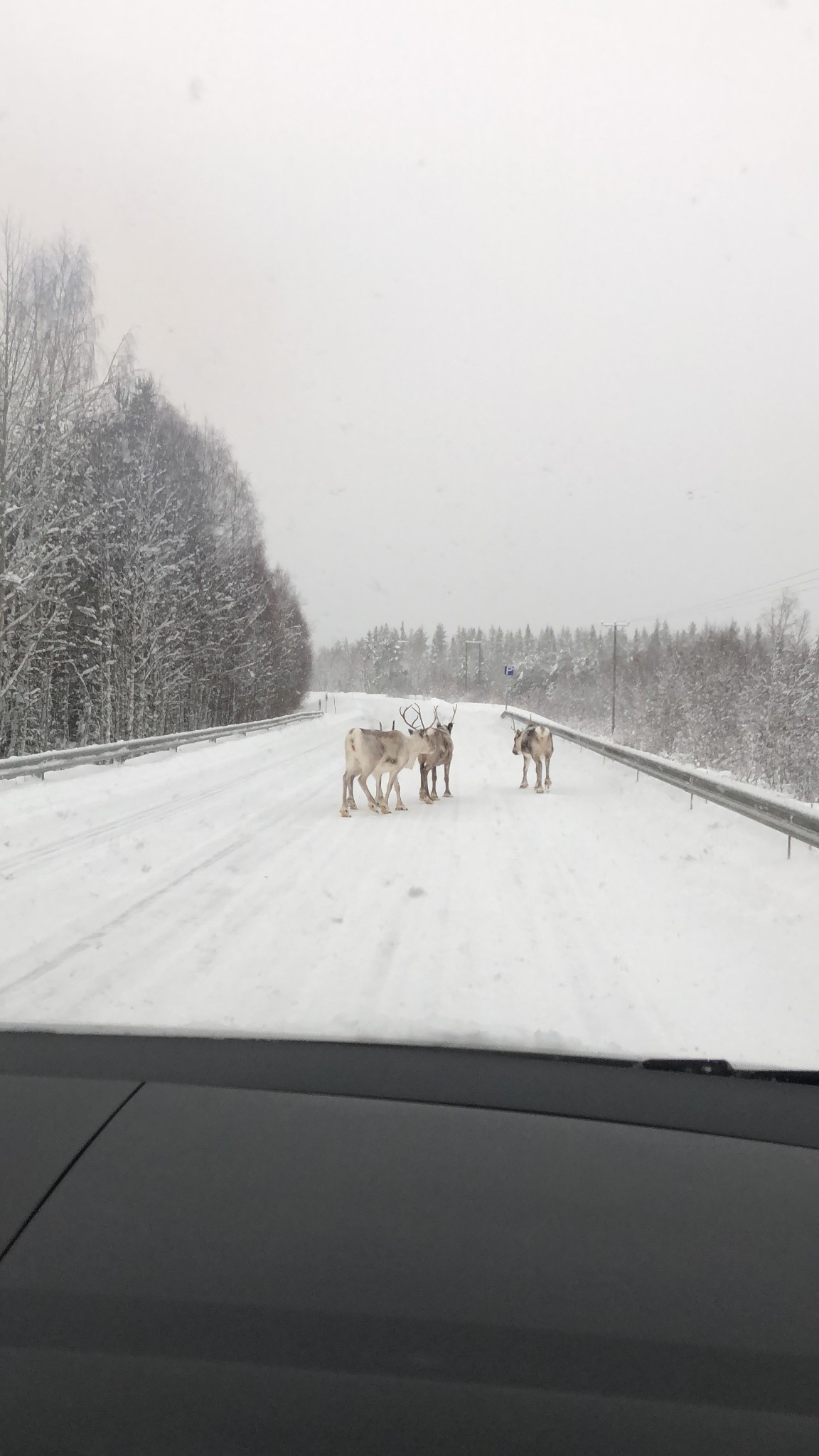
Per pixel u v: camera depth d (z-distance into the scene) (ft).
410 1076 8.54
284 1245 5.06
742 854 25.75
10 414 63.26
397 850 27.37
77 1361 4.01
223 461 124.26
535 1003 13.50
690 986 14.51
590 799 40.37
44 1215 5.35
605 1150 6.62
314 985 14.34
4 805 36.81
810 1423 3.68
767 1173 6.27
